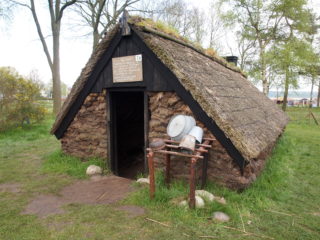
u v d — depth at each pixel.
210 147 3.94
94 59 5.38
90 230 3.18
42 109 12.48
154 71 4.77
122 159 7.89
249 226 3.31
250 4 18.30
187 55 5.46
